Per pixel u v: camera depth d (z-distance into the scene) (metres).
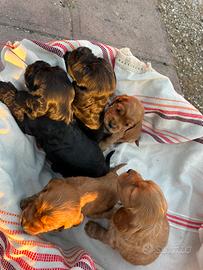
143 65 0.47
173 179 0.50
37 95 0.38
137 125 0.46
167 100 0.48
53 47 0.44
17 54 0.42
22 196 0.41
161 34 0.65
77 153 0.42
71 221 0.37
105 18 0.61
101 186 0.41
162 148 0.51
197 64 0.67
